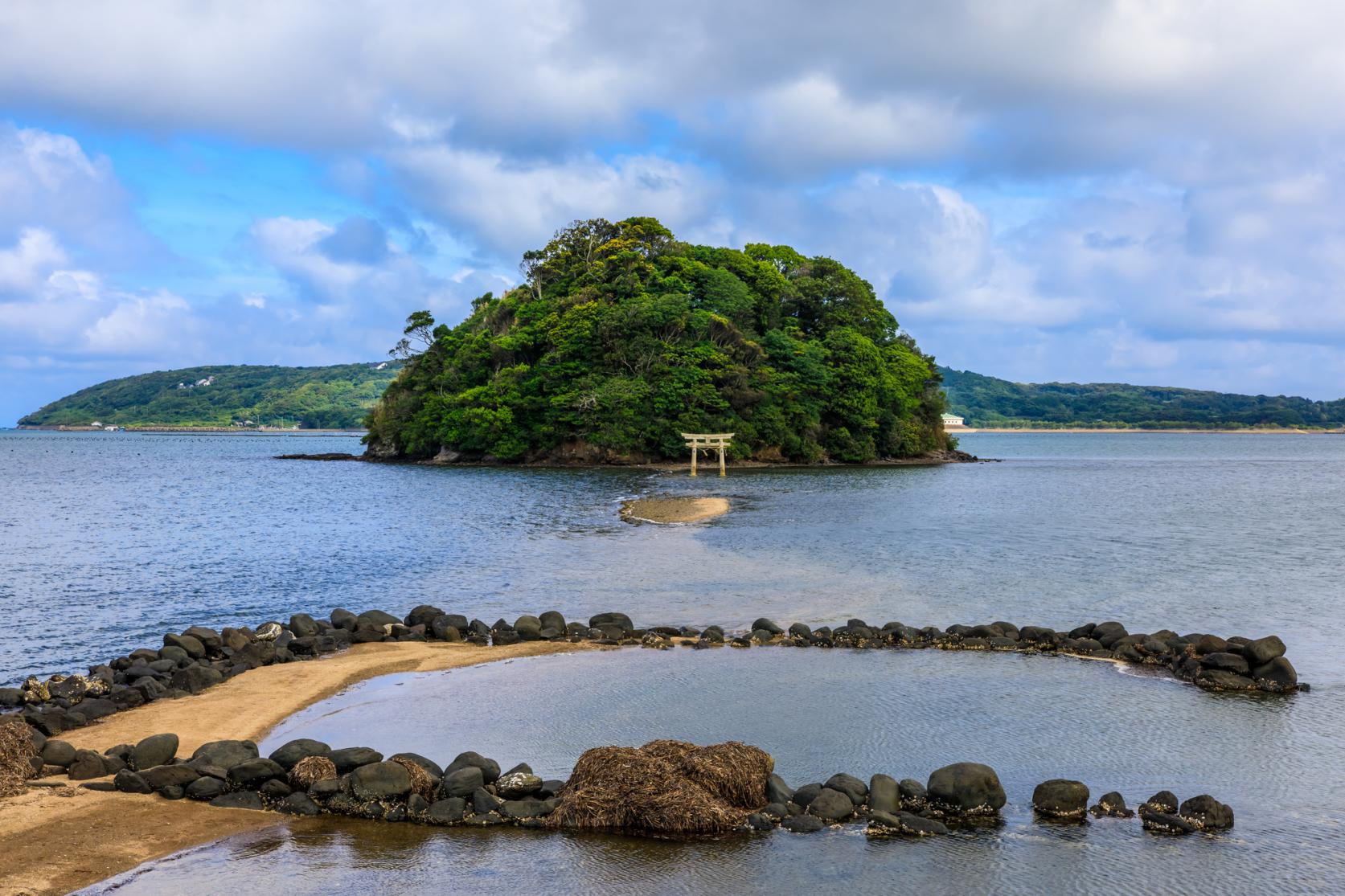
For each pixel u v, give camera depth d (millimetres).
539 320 127688
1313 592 32188
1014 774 16016
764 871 12570
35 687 19875
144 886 11953
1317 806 14633
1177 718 18953
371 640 25844
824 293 142500
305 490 84250
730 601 30672
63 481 100125
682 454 121500
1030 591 32406
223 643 24578
